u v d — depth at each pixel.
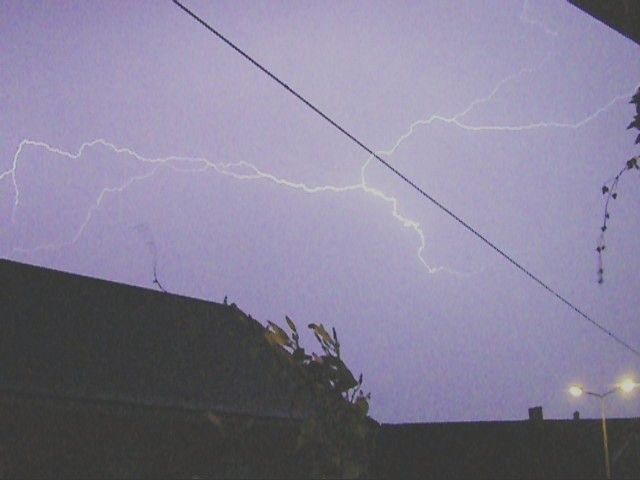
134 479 11.62
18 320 12.03
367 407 6.41
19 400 10.47
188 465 12.24
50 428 10.88
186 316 15.02
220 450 12.66
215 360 14.05
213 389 13.11
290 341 6.43
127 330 13.45
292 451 13.48
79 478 11.02
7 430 10.45
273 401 13.66
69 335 12.36
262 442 13.18
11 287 12.75
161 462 11.97
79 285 13.88
